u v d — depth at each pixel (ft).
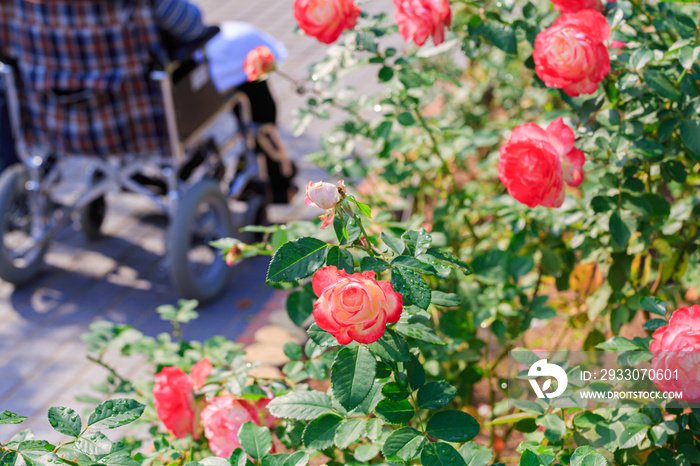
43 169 13.10
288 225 6.05
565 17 5.03
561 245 7.37
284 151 14.42
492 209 7.54
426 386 4.17
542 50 4.96
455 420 3.99
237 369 5.48
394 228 6.51
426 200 12.80
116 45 11.04
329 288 3.41
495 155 7.72
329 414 4.20
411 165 8.38
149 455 5.16
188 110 12.21
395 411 4.08
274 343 8.49
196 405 5.32
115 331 6.77
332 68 7.11
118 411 3.78
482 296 6.66
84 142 11.93
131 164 12.55
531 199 4.56
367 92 19.99
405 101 7.54
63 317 12.87
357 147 13.21
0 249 12.84
